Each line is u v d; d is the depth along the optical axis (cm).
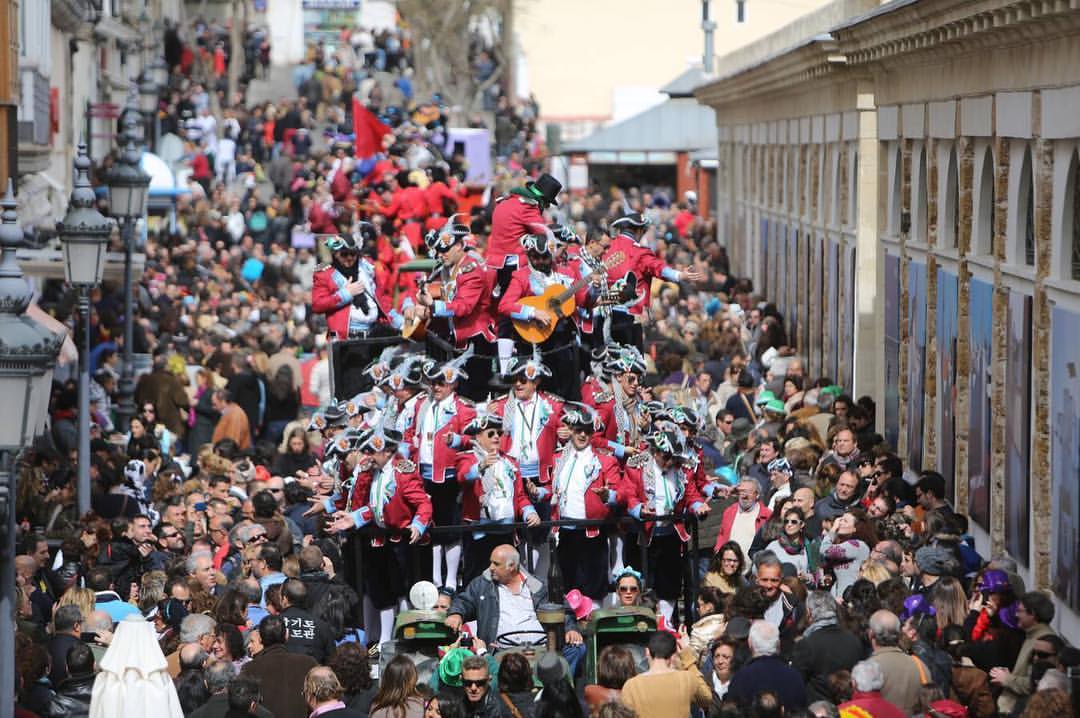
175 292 7606
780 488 4056
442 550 3294
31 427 2330
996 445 4019
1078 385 3406
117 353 6228
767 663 2673
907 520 3519
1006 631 2931
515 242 3419
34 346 2306
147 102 8862
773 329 6234
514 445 3222
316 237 8519
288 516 4181
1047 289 3638
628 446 3247
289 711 2791
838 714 2519
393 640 2995
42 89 6456
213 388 5747
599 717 2445
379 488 3216
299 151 11419
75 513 4244
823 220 6438
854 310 5781
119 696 2603
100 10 8712
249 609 3241
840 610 2923
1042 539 3659
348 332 4044
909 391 5028
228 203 9812
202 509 4125
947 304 4534
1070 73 3478
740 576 3278
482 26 18238
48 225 6575
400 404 3328
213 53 13738
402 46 15288
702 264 8300
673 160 12075
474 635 3031
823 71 5906
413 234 6662
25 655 2717
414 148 8131
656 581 3312
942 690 2816
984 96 4153
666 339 6200
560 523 3173
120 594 3634
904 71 5019
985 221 4278
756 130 8462
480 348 3472
